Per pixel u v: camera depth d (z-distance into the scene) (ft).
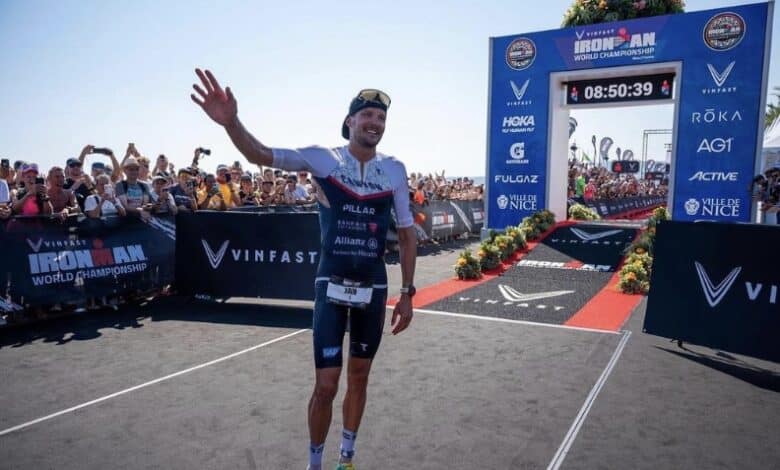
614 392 12.17
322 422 7.69
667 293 15.79
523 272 28.27
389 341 16.26
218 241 22.03
